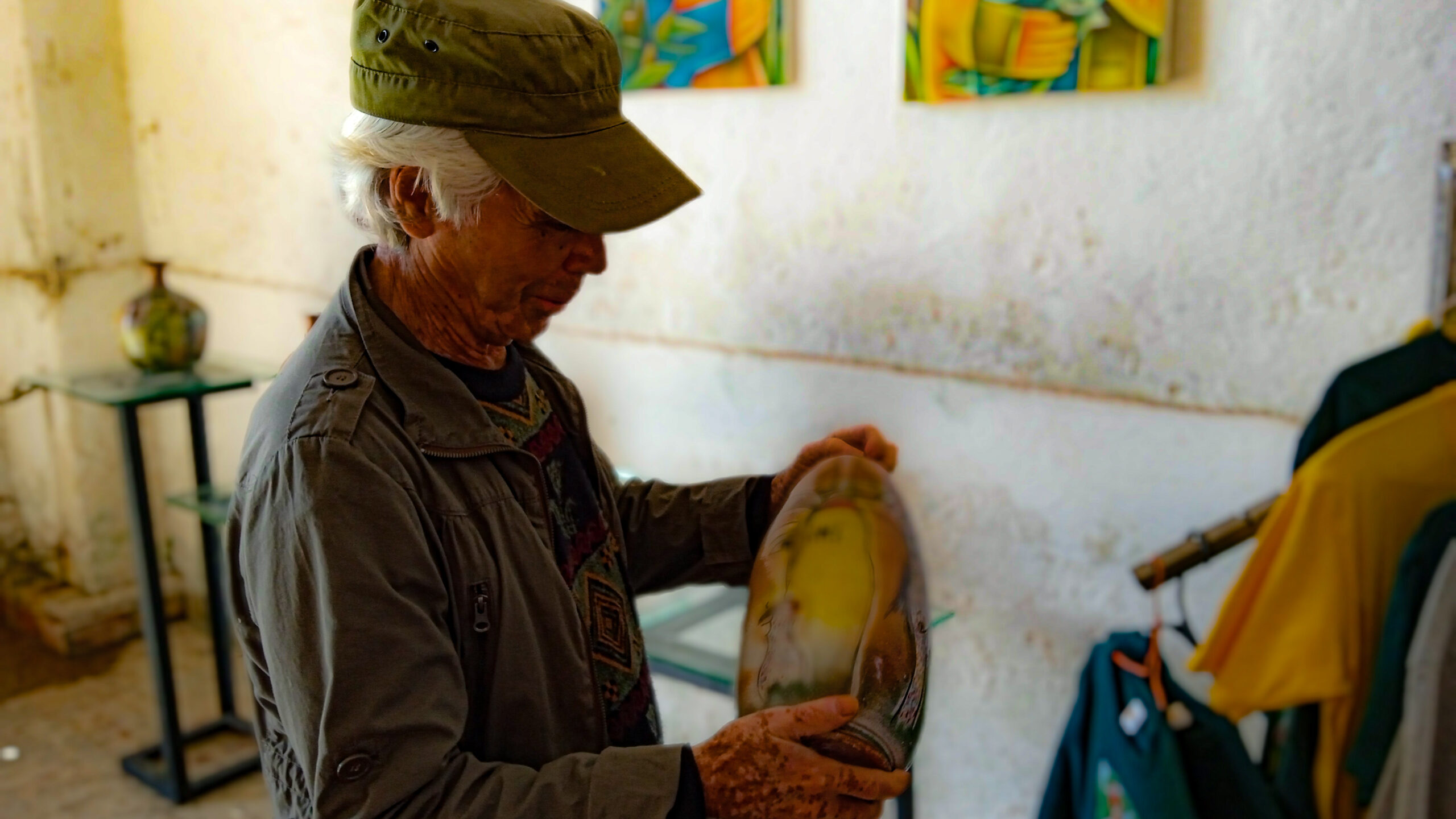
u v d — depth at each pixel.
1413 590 1.24
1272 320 1.46
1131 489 1.62
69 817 2.44
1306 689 1.30
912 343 1.79
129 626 3.31
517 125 0.84
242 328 3.00
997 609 1.79
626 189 0.86
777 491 1.18
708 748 0.85
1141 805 1.34
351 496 0.82
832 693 0.94
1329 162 1.38
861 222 1.80
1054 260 1.62
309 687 0.82
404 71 0.84
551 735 0.95
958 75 1.61
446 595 0.87
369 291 0.94
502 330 0.95
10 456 3.37
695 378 2.06
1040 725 1.79
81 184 3.06
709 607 1.72
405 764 0.80
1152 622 1.64
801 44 1.80
